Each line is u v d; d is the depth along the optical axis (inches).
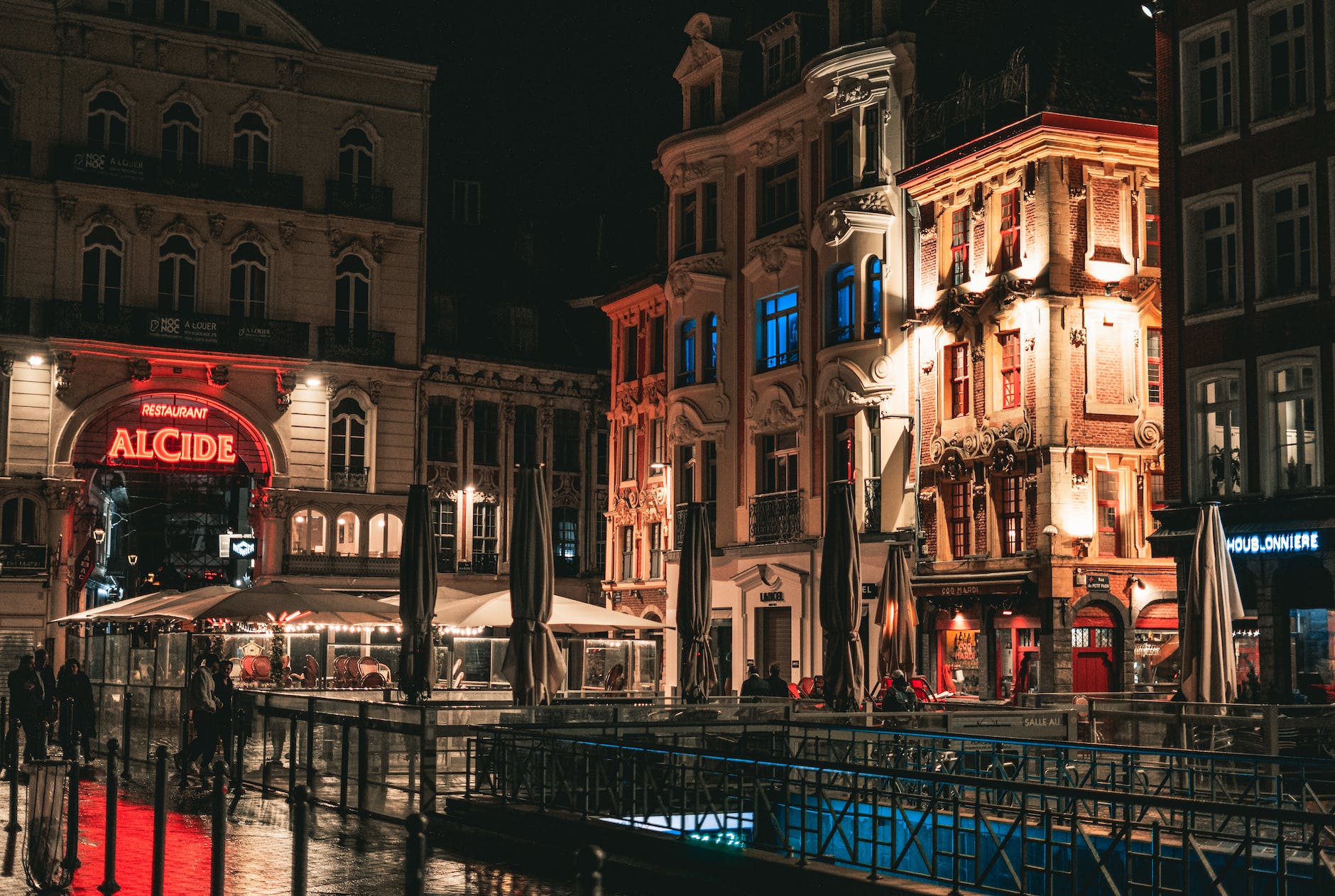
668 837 483.8
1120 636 1247.5
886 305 1437.0
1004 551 1293.1
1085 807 616.7
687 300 1731.1
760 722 676.7
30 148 1879.9
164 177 1955.0
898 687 935.7
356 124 2091.5
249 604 991.6
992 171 1311.5
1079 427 1240.8
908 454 1417.3
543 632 791.1
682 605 986.7
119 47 1932.8
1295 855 505.7
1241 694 1054.4
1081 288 1251.8
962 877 571.2
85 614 1168.2
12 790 519.8
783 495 1549.0
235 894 453.1
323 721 708.0
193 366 1948.8
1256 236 1074.7
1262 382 1065.5
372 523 2059.5
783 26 1601.9
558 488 2251.5
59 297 1884.8
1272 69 1078.4
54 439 1871.3
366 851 552.4
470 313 2239.2
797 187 1569.9
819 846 441.7
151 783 816.9
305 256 2041.1
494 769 615.2
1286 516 1032.8
